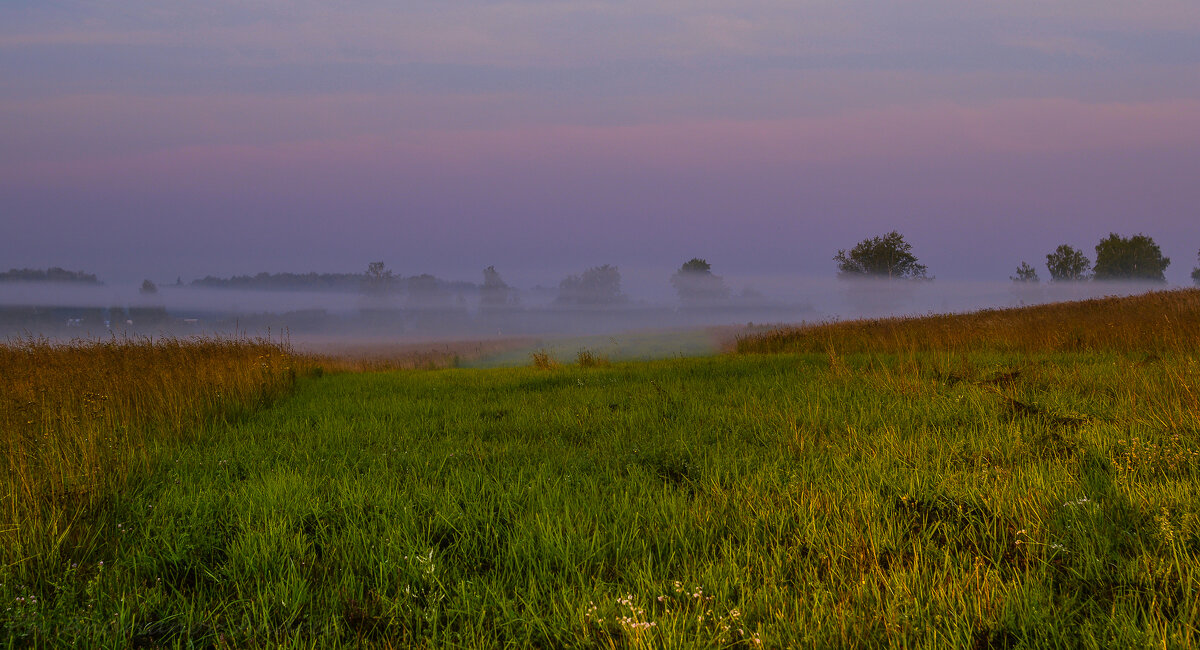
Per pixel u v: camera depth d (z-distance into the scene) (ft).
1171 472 17.44
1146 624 10.53
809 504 16.56
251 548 14.76
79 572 14.05
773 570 13.17
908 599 11.77
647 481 19.44
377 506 17.33
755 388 35.55
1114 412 24.12
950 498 16.46
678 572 13.53
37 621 11.71
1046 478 17.34
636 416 29.32
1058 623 10.98
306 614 12.36
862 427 24.89
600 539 15.11
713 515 16.30
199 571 14.38
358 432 28.30
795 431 24.14
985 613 11.39
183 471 21.61
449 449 24.17
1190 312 63.98
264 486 19.43
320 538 15.76
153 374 35.12
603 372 48.08
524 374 50.98
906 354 47.96
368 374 59.11
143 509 17.60
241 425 30.25
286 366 49.60
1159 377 29.07
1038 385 30.07
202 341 52.95
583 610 11.71
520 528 15.58
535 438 26.58
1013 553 13.76
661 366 50.47
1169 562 12.42
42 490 17.56
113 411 27.12
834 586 12.55
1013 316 88.43
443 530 16.03
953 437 22.70
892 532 14.69
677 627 11.27
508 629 11.50
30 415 25.44
